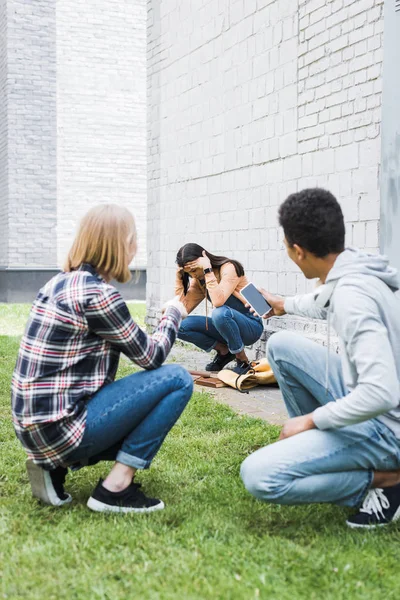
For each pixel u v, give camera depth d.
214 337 5.67
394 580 2.06
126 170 14.88
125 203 14.93
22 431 2.42
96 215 2.50
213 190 7.24
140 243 15.04
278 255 6.16
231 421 4.09
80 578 2.07
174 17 7.94
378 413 2.14
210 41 7.17
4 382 5.22
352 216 5.28
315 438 2.32
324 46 5.49
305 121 5.76
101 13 14.45
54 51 14.23
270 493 2.31
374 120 4.99
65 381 2.41
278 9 6.04
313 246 2.30
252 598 1.95
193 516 2.54
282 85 6.03
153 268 8.62
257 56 6.38
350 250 2.34
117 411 2.46
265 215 6.34
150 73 8.63
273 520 2.54
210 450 3.47
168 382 2.52
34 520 2.52
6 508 2.64
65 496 2.71
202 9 7.29
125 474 2.58
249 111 6.54
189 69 7.64
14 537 2.37
